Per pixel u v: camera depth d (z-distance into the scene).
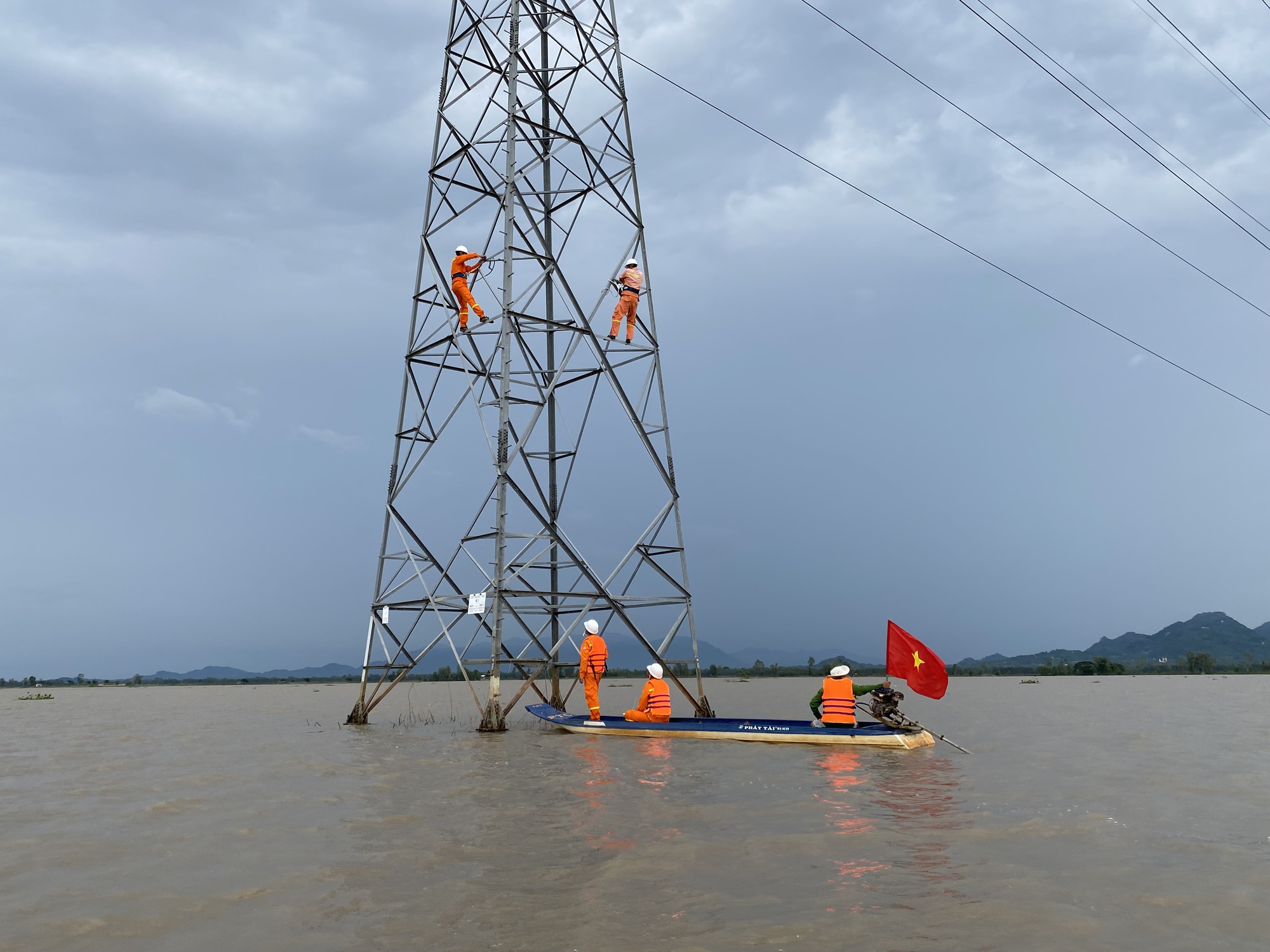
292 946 7.07
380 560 26.92
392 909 7.98
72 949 7.11
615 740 21.33
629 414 24.95
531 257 24.72
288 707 45.66
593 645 23.61
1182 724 26.78
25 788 15.84
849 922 7.42
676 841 10.36
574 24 27.44
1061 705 37.38
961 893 8.23
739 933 7.16
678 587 25.50
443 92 27.11
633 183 27.17
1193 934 7.12
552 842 10.45
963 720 28.45
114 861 10.05
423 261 26.77
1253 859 9.48
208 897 8.47
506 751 19.47
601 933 7.21
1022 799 13.03
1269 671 145.50
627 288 26.11
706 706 25.20
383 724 28.08
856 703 20.67
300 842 10.79
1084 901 7.99
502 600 23.39
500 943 7.02
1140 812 12.02
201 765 18.73
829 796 13.32
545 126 26.73
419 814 12.38
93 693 89.31
